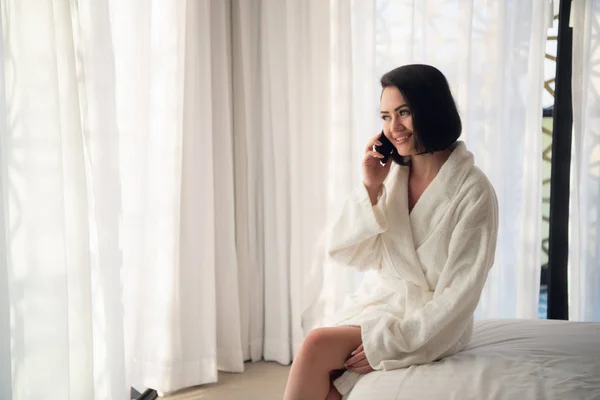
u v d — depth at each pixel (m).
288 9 2.99
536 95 2.87
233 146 3.10
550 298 2.96
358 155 3.04
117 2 2.36
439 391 1.43
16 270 1.81
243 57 3.02
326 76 3.03
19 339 1.81
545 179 3.37
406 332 1.61
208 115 2.81
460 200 1.66
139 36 2.41
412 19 2.94
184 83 2.73
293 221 3.06
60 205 1.87
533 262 2.89
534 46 2.86
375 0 2.96
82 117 2.03
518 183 2.94
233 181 3.09
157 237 2.66
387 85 1.71
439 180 1.70
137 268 2.46
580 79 2.85
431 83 1.67
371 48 2.97
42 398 1.85
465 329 1.72
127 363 2.45
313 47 3.01
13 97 1.80
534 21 2.86
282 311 3.09
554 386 1.42
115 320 2.17
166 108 2.64
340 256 1.83
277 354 3.12
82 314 1.99
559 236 2.93
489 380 1.47
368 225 1.74
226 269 3.00
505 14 2.86
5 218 1.80
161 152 2.64
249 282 3.14
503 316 2.97
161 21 2.62
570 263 2.92
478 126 2.93
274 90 3.04
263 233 3.14
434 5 2.95
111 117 2.14
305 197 3.07
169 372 2.71
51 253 1.86
